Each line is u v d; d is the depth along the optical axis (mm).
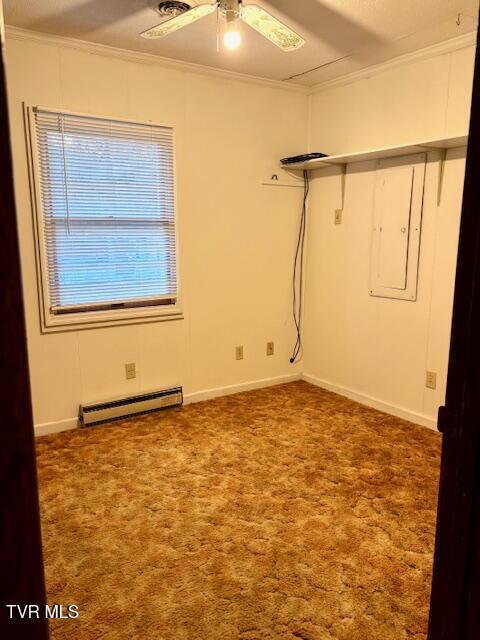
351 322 3791
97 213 3162
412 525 2152
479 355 663
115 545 2018
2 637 539
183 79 3342
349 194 3695
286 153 3928
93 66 3004
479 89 645
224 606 1688
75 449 2914
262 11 1991
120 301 3338
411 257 3258
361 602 1706
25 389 513
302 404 3709
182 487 2480
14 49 2754
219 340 3834
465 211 671
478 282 657
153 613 1656
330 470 2654
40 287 3018
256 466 2703
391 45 2947
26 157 2865
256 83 3662
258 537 2072
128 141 3193
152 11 2498
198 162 3502
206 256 3660
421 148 2979
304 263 4191
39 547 549
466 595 728
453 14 2525
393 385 3494
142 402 3432
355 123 3584
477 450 683
